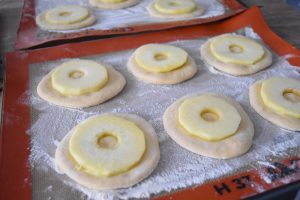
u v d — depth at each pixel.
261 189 0.32
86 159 0.33
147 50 0.50
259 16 0.58
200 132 0.36
